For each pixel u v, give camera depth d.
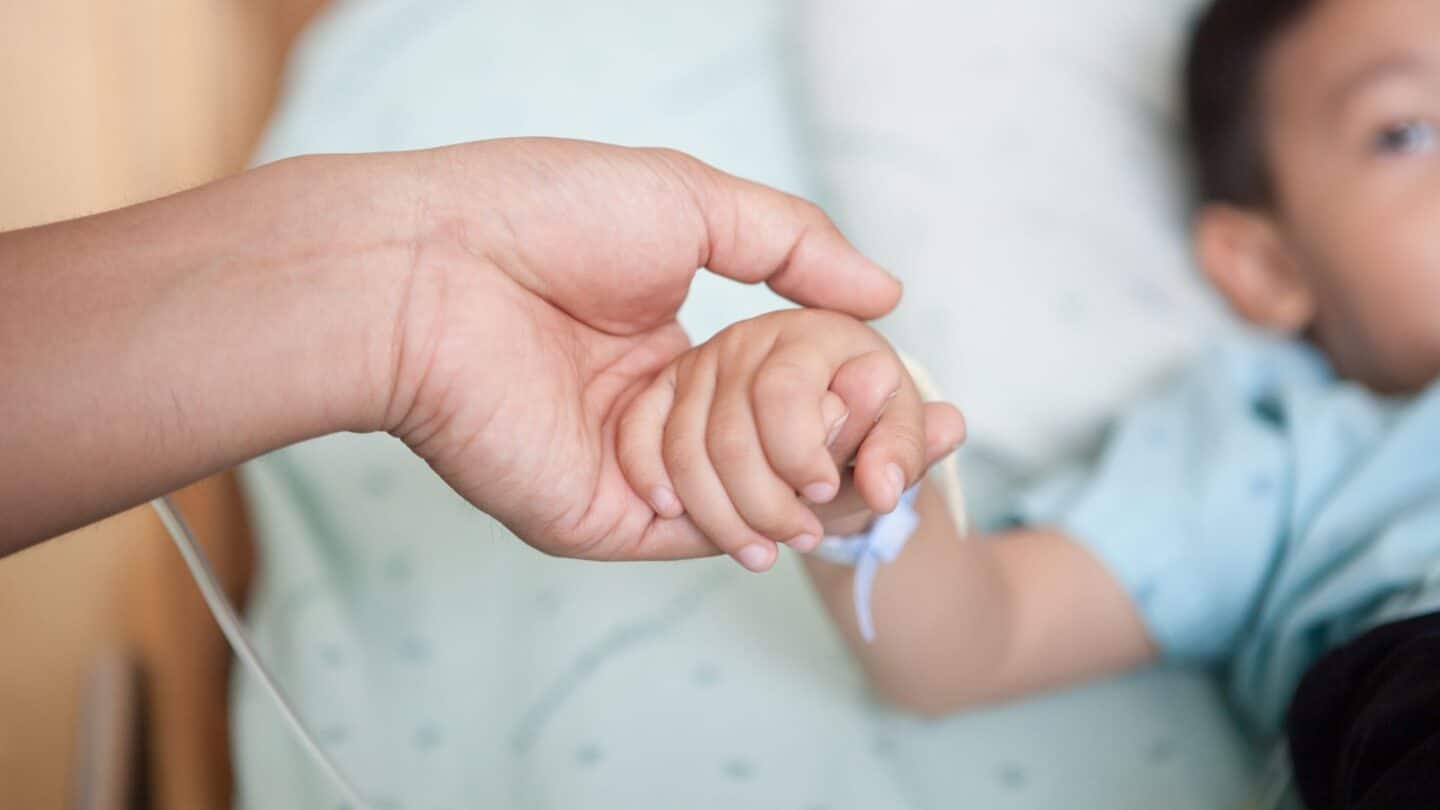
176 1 0.88
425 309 0.51
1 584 0.78
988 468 0.83
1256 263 0.87
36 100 0.82
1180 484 0.76
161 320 0.48
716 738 0.70
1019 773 0.69
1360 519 0.72
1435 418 0.72
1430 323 0.80
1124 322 0.86
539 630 0.74
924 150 0.90
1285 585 0.72
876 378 0.53
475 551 0.78
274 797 0.69
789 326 0.55
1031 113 0.92
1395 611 0.68
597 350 0.55
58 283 0.47
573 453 0.53
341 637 0.74
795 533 0.52
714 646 0.73
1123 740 0.71
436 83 0.94
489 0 0.98
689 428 0.53
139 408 0.47
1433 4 0.82
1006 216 0.89
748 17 0.99
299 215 0.50
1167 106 0.96
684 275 0.55
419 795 0.69
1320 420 0.75
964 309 0.85
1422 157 0.81
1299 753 0.63
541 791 0.68
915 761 0.70
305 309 0.49
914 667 0.69
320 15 1.08
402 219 0.51
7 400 0.46
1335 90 0.83
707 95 0.95
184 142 0.89
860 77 0.92
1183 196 0.93
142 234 0.49
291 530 0.78
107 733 0.72
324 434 0.51
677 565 0.76
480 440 0.52
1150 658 0.75
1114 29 0.96
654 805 0.68
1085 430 0.83
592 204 0.53
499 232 0.52
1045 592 0.73
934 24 0.94
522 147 0.53
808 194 0.92
